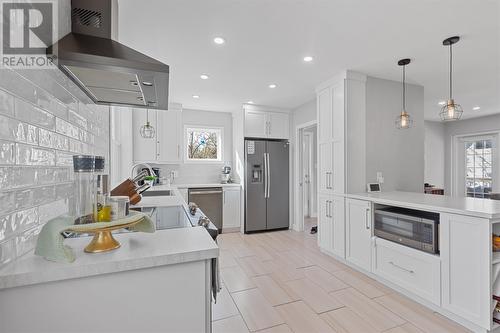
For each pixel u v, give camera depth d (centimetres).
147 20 193
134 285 80
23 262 74
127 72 108
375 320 191
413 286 216
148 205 195
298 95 395
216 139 513
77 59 98
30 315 71
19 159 77
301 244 382
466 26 204
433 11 184
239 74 305
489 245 166
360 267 276
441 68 291
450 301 188
